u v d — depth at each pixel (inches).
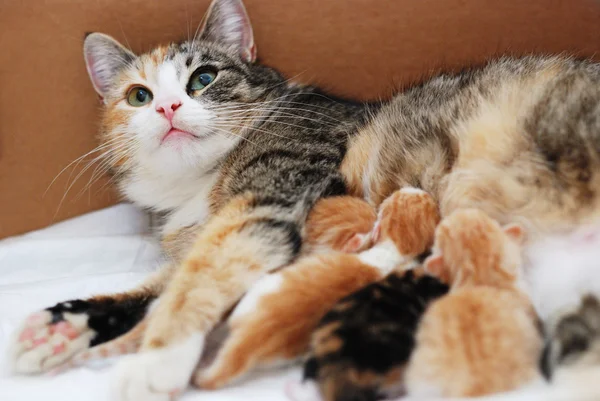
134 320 21.0
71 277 23.8
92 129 26.3
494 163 20.3
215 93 22.9
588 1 25.1
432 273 19.4
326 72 26.3
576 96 20.0
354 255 20.1
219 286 19.6
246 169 21.9
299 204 20.9
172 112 22.2
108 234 26.4
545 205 19.6
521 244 19.6
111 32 25.7
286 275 19.3
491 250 19.1
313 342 18.1
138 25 25.8
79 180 26.6
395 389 17.6
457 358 17.5
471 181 20.6
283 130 22.9
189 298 19.3
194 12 25.8
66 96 26.0
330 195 21.5
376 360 17.6
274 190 21.0
